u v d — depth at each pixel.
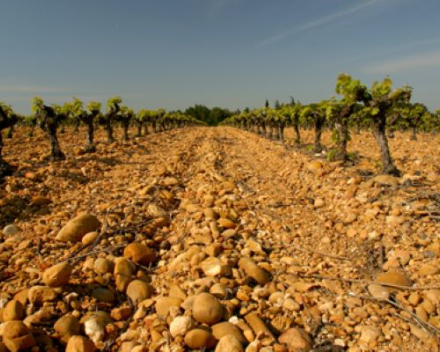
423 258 4.67
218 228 6.04
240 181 10.17
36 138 23.23
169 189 8.78
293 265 5.07
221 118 97.62
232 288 4.23
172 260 5.03
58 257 5.01
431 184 7.41
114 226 5.96
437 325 3.57
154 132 33.09
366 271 4.71
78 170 11.14
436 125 29.80
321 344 3.42
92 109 15.44
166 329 3.50
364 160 11.78
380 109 8.74
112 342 3.46
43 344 3.29
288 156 14.59
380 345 3.39
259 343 3.20
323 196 8.14
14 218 6.98
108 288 4.29
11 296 4.00
